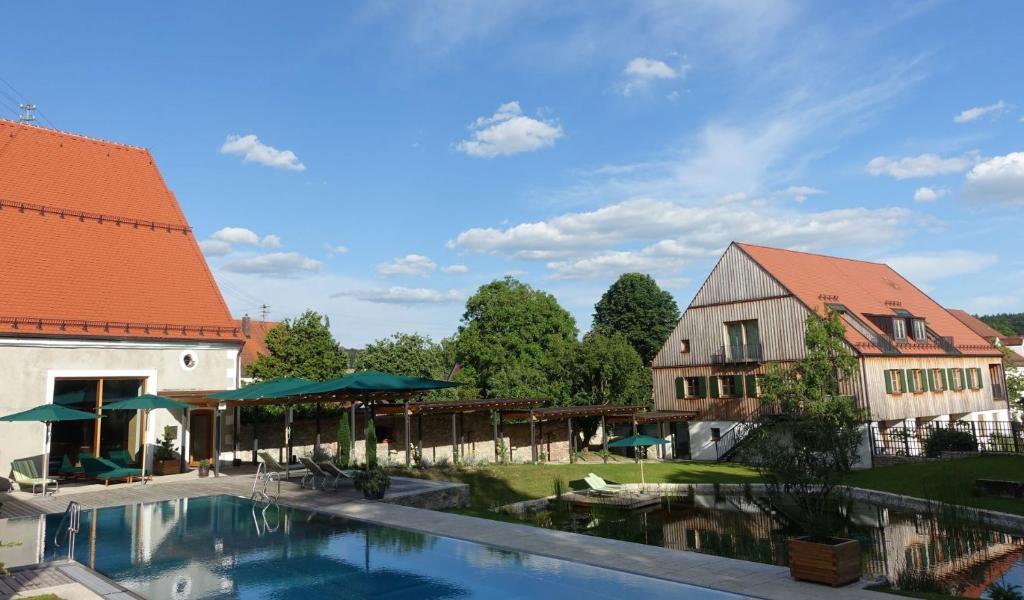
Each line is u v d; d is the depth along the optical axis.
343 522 13.44
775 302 34.19
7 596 8.57
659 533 16.92
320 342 32.44
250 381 31.47
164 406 18.89
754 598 7.99
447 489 17.42
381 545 11.40
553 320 46.47
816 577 8.51
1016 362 62.59
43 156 24.03
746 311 35.59
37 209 22.52
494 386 40.53
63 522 13.67
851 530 16.66
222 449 24.77
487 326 45.50
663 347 39.91
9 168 22.80
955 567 12.84
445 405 27.20
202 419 24.52
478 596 8.58
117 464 20.81
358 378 17.78
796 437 9.78
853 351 30.19
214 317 24.14
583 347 41.06
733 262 36.50
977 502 17.94
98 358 21.06
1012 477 20.55
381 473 16.55
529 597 8.45
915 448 29.52
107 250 23.25
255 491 17.31
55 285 21.11
